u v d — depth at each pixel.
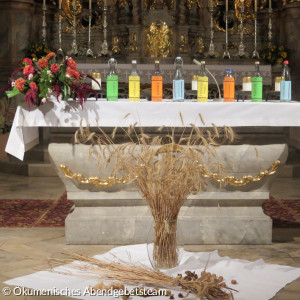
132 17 12.62
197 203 5.04
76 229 4.96
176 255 4.07
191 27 12.72
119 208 5.02
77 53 11.37
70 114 4.68
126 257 4.51
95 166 4.88
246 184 4.96
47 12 12.98
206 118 4.73
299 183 8.68
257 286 3.87
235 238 5.01
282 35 12.72
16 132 4.62
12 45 12.35
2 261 4.43
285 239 5.24
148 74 10.34
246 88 5.45
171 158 3.94
